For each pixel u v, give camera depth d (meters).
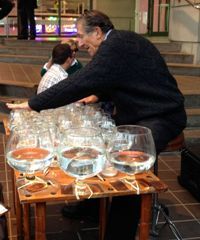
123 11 12.44
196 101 5.21
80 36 2.19
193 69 6.74
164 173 3.86
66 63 3.95
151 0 10.74
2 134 4.93
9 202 2.96
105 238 2.12
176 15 8.21
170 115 2.11
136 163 1.48
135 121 2.11
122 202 2.01
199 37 7.29
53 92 1.80
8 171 3.71
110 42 1.91
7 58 8.26
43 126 1.77
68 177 1.54
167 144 2.15
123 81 1.97
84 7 13.43
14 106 2.02
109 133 1.68
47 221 2.83
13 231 2.56
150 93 2.04
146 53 2.02
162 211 2.65
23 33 9.84
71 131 1.58
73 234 2.68
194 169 3.27
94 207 2.81
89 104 2.45
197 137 4.57
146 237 1.56
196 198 3.27
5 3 4.46
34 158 1.46
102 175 1.56
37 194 1.40
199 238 2.69
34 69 7.41
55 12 12.57
